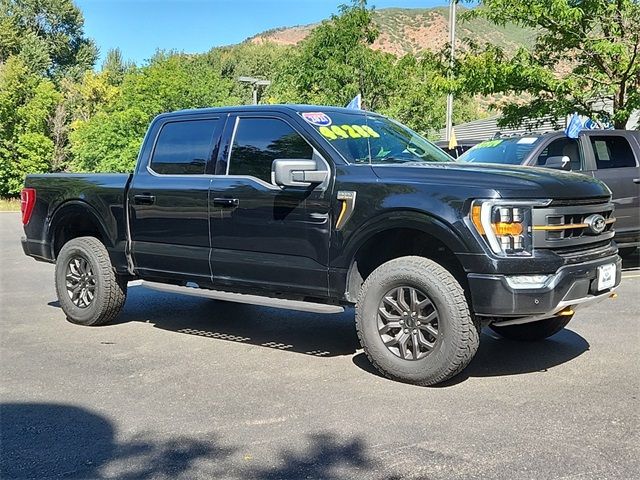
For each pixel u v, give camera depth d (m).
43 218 6.89
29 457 3.51
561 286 4.27
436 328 4.46
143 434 3.80
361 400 4.29
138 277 6.39
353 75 23.12
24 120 35.75
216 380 4.76
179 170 5.92
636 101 12.32
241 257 5.36
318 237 4.93
